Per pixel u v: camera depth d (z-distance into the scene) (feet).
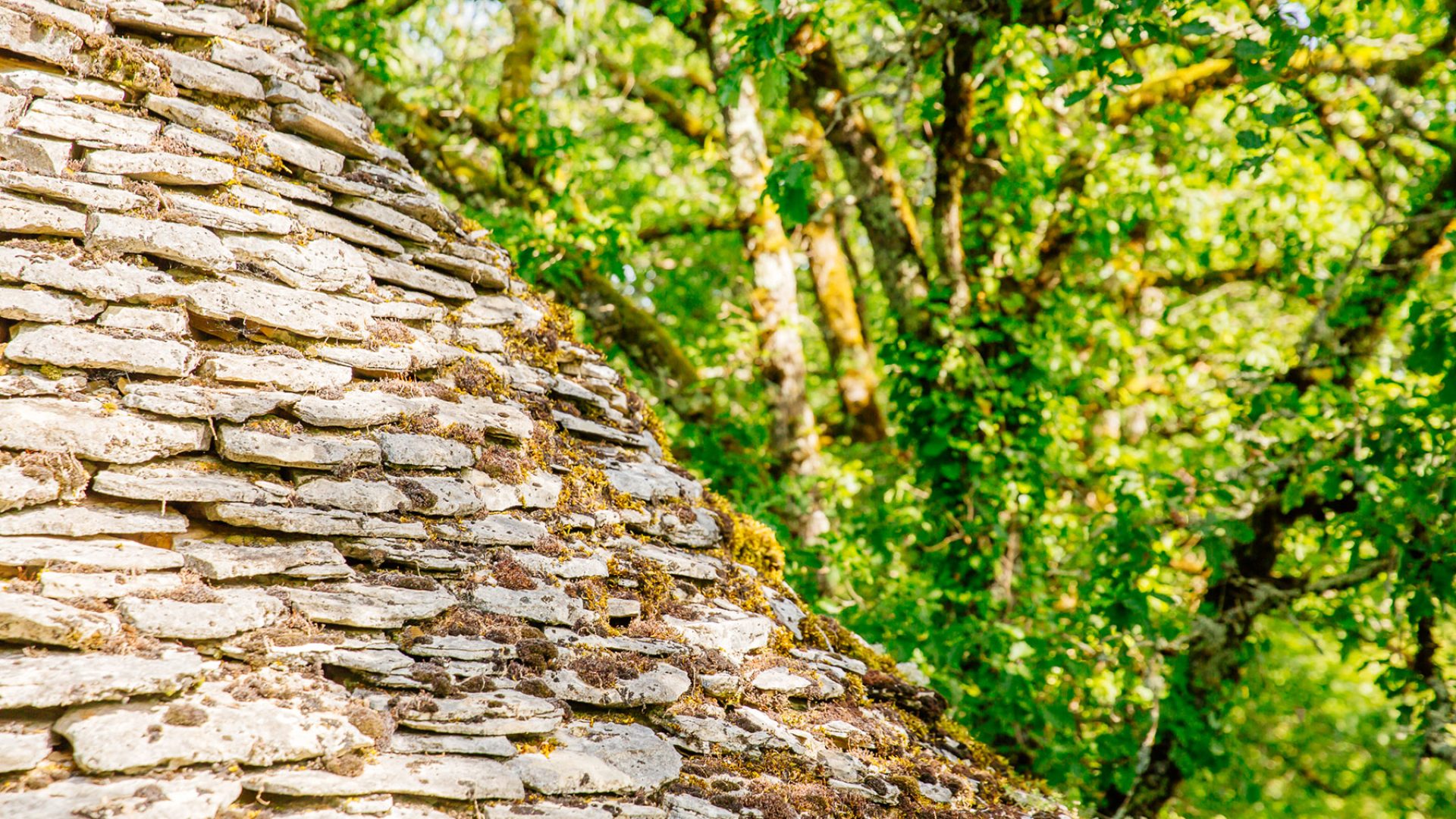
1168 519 23.79
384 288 11.49
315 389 9.55
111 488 7.89
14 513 7.43
